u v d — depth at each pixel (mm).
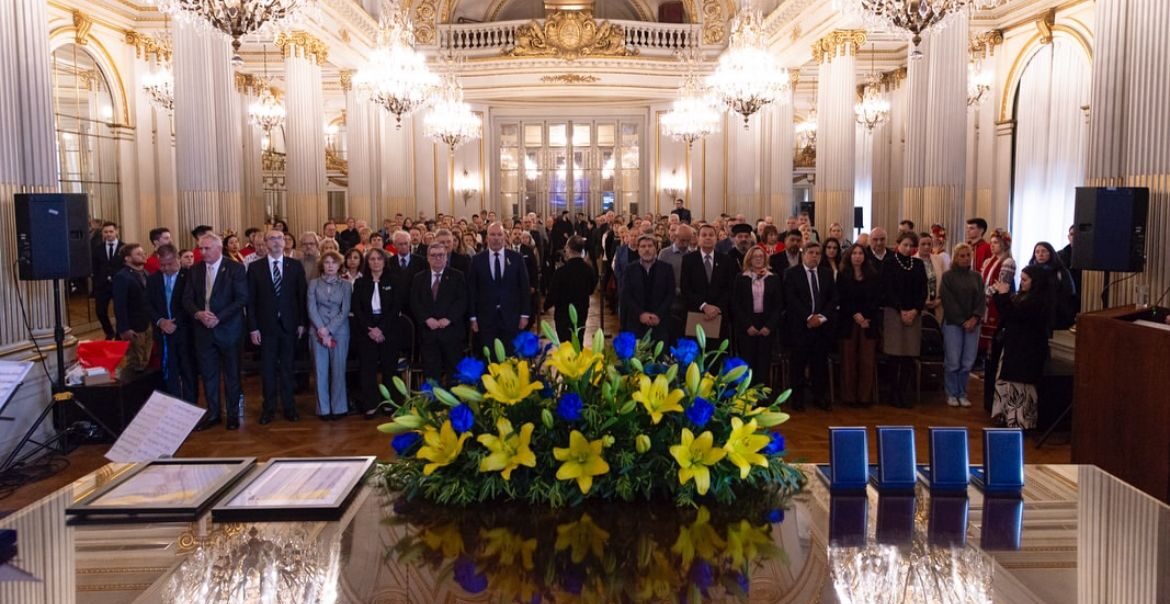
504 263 6789
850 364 7113
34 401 5676
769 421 2014
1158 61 5332
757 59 10961
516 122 20625
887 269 7004
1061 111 11719
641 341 2164
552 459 1871
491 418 1929
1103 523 1720
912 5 6391
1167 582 1444
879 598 1386
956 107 9078
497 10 21188
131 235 13141
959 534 1674
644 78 18297
